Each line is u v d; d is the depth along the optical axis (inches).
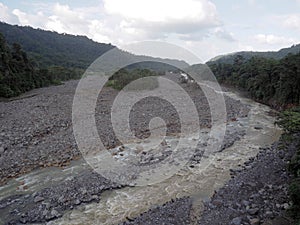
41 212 506.3
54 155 753.6
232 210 482.6
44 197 555.2
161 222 462.6
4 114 1147.3
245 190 547.8
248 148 827.4
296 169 506.6
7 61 1876.2
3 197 561.3
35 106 1307.8
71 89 1952.5
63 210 514.3
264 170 627.8
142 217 482.6
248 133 985.5
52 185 601.6
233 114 1267.2
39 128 946.7
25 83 1908.2
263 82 1608.0
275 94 1486.2
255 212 462.3
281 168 615.2
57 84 2373.3
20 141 829.2
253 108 1456.7
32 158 731.4
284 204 468.8
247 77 2027.6
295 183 414.6
